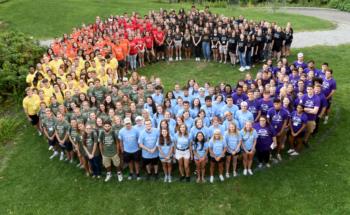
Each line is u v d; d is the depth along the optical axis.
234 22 20.89
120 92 13.52
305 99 11.91
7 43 20.45
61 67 16.06
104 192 11.09
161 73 19.83
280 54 19.91
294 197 10.20
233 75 18.81
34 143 14.19
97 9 33.19
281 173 11.18
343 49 20.70
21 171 12.55
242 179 11.09
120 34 20.36
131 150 11.09
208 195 10.58
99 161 11.58
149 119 11.08
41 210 10.63
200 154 10.68
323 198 10.06
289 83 12.70
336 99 15.12
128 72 20.23
